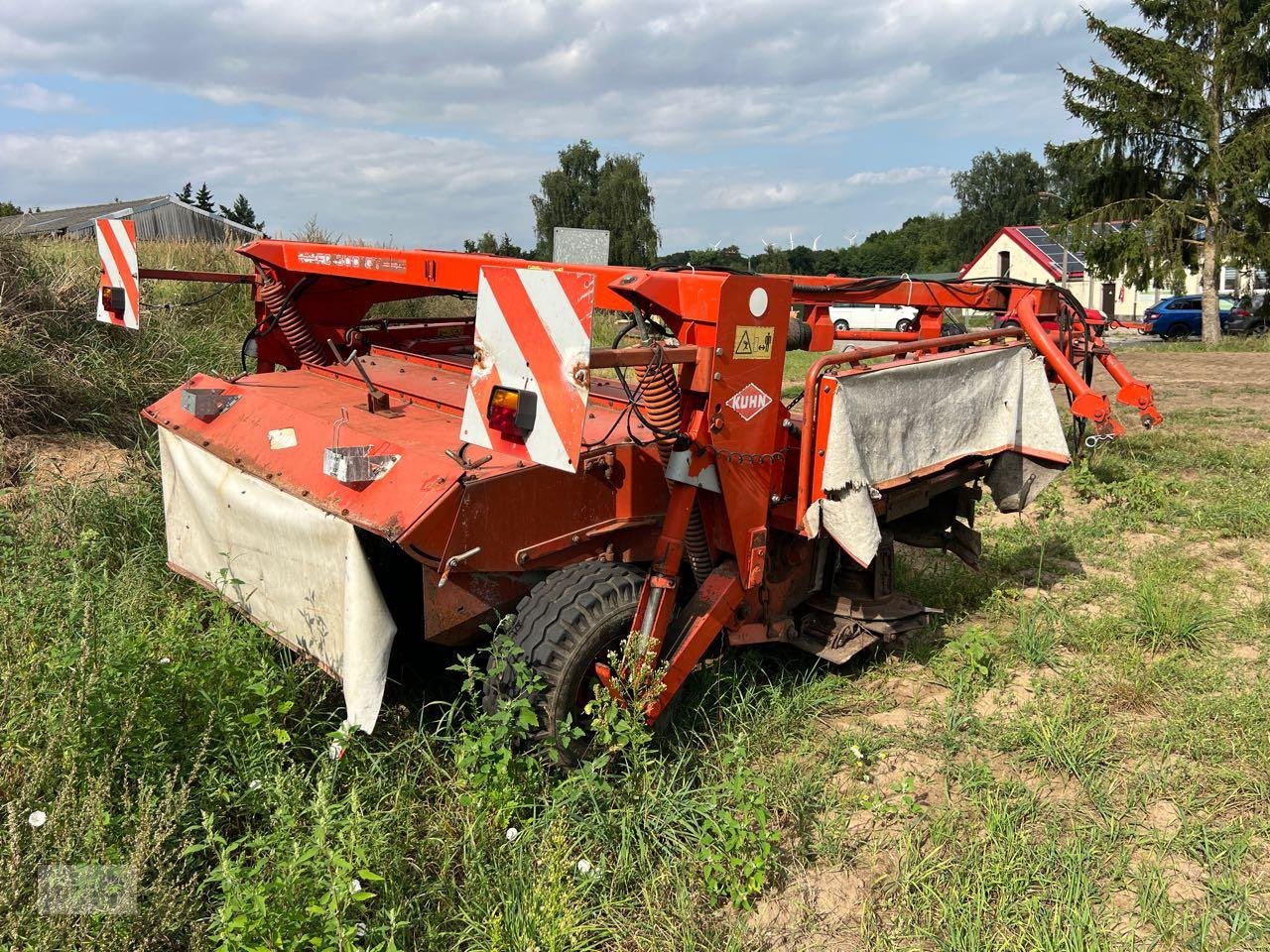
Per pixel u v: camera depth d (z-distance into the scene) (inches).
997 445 193.6
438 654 166.2
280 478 144.6
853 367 157.8
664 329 136.3
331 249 181.2
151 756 115.4
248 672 132.2
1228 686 171.0
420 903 109.3
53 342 269.7
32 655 123.0
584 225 2369.6
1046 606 206.7
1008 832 127.0
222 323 360.2
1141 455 361.1
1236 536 263.3
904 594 193.3
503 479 126.2
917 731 157.3
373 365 196.5
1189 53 1102.4
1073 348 291.6
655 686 128.0
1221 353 980.6
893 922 113.6
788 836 128.8
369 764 128.3
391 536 118.6
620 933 108.7
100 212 1473.9
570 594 128.2
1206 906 115.8
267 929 92.9
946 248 3528.5
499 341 110.8
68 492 211.2
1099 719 158.9
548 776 128.5
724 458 134.4
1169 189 1158.3
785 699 161.0
